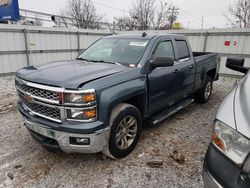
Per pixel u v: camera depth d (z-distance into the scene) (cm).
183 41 457
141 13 3067
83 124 244
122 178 265
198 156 313
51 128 255
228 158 163
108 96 257
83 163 295
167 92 384
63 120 249
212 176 171
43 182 258
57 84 247
